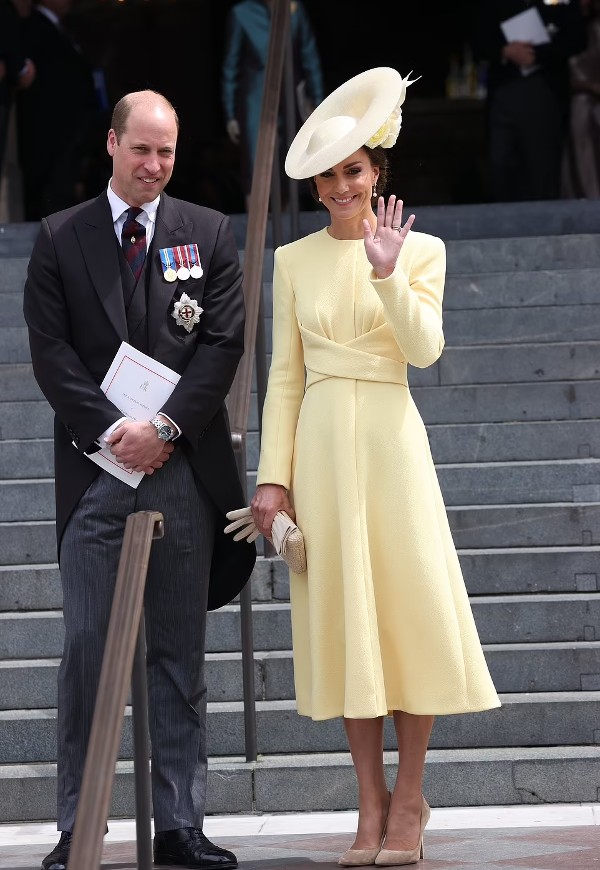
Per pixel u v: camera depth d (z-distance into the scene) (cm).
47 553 2227
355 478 1441
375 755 1467
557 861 1429
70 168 3816
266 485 1497
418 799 1452
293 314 1516
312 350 1486
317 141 1466
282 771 1792
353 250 1492
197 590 1521
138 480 1491
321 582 1453
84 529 1499
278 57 2377
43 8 3816
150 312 1515
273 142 2253
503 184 3647
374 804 1455
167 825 1484
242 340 1547
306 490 1468
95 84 3897
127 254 1530
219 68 5416
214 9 5412
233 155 4394
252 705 1828
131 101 1518
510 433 2417
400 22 6031
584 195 3722
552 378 2611
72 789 1482
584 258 2952
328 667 1450
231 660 1959
